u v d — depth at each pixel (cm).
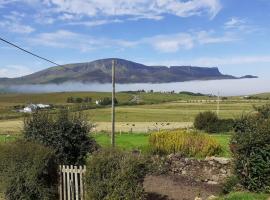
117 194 1530
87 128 2108
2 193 1706
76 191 1708
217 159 2311
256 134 1745
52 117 2077
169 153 2756
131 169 1551
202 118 5959
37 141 1966
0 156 1716
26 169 1673
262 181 1739
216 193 1970
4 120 11631
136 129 6900
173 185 2161
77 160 2042
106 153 1627
